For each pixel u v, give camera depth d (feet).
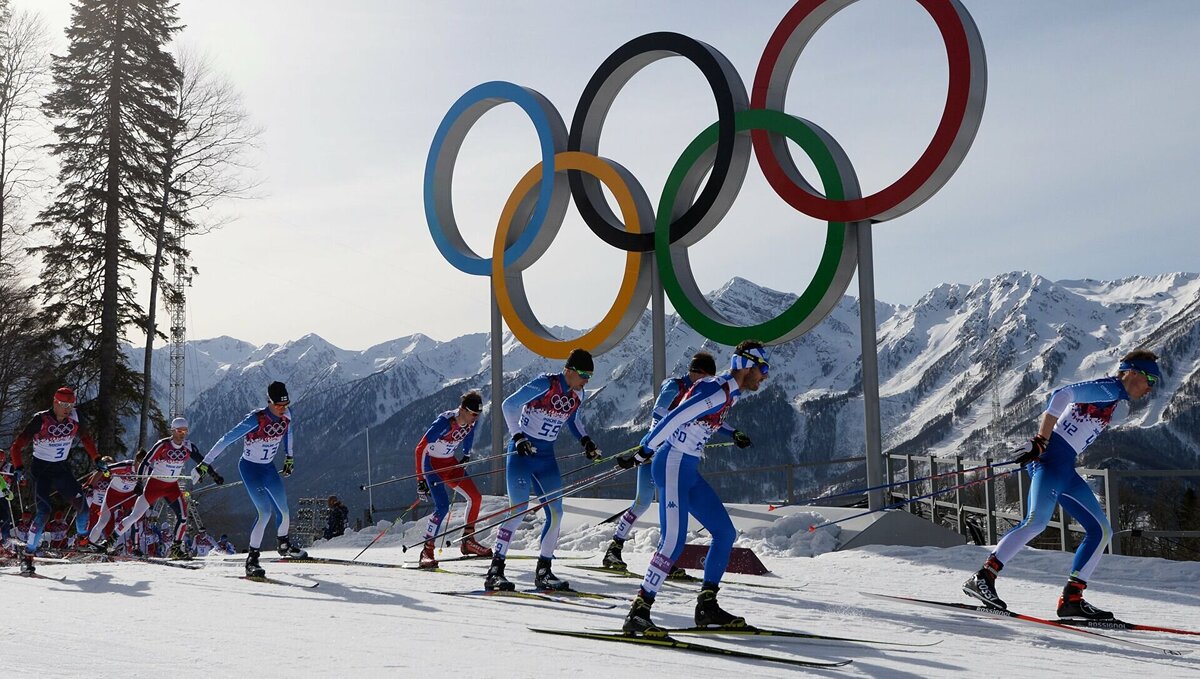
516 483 21.91
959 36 33.78
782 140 39.37
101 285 83.41
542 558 21.90
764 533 35.24
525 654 13.05
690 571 27.66
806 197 37.29
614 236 43.93
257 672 10.94
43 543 44.96
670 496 15.72
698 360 22.08
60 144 83.66
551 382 22.21
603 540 36.11
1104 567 28.12
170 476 36.42
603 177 44.21
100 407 79.46
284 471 25.71
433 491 29.48
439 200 51.49
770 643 15.26
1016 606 21.90
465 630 15.46
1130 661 15.08
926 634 17.20
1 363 90.02
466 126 51.60
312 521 83.61
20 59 84.28
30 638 13.37
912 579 26.32
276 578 24.09
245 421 24.97
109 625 15.16
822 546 33.45
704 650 14.03
